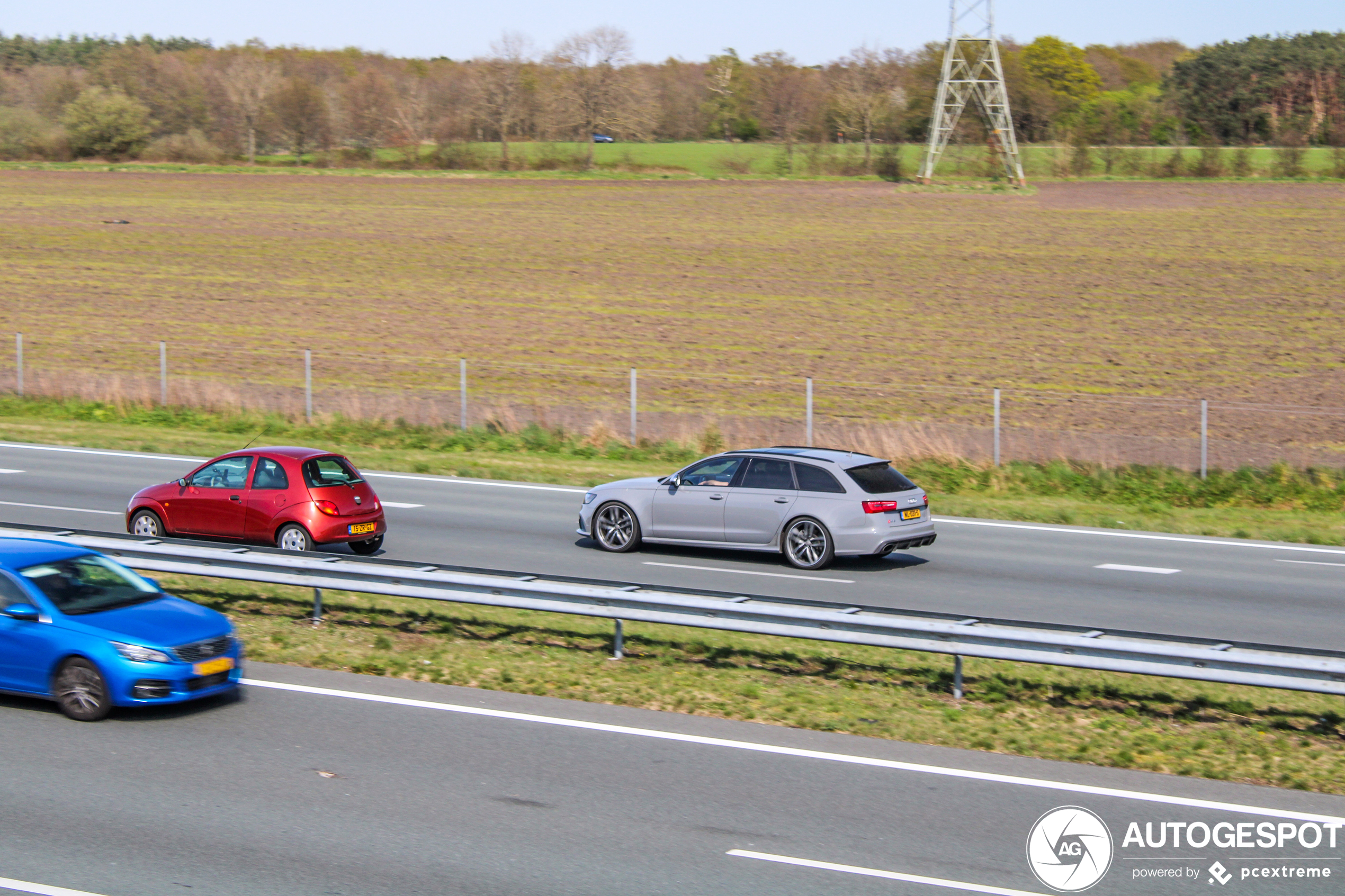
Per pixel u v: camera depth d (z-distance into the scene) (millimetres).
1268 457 26438
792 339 40906
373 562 12328
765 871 7066
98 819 7684
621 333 41875
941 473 24656
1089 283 49844
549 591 11742
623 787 8414
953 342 40094
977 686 11070
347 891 6707
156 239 61031
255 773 8562
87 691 9688
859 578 16016
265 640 12188
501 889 6762
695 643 12312
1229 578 16547
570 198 74562
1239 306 45062
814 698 10633
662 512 17406
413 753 9062
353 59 164000
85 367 36594
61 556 10531
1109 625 13484
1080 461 25234
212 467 16797
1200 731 9977
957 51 92125
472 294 48938
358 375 35750
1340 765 9172
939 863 7250
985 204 69375
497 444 27984
